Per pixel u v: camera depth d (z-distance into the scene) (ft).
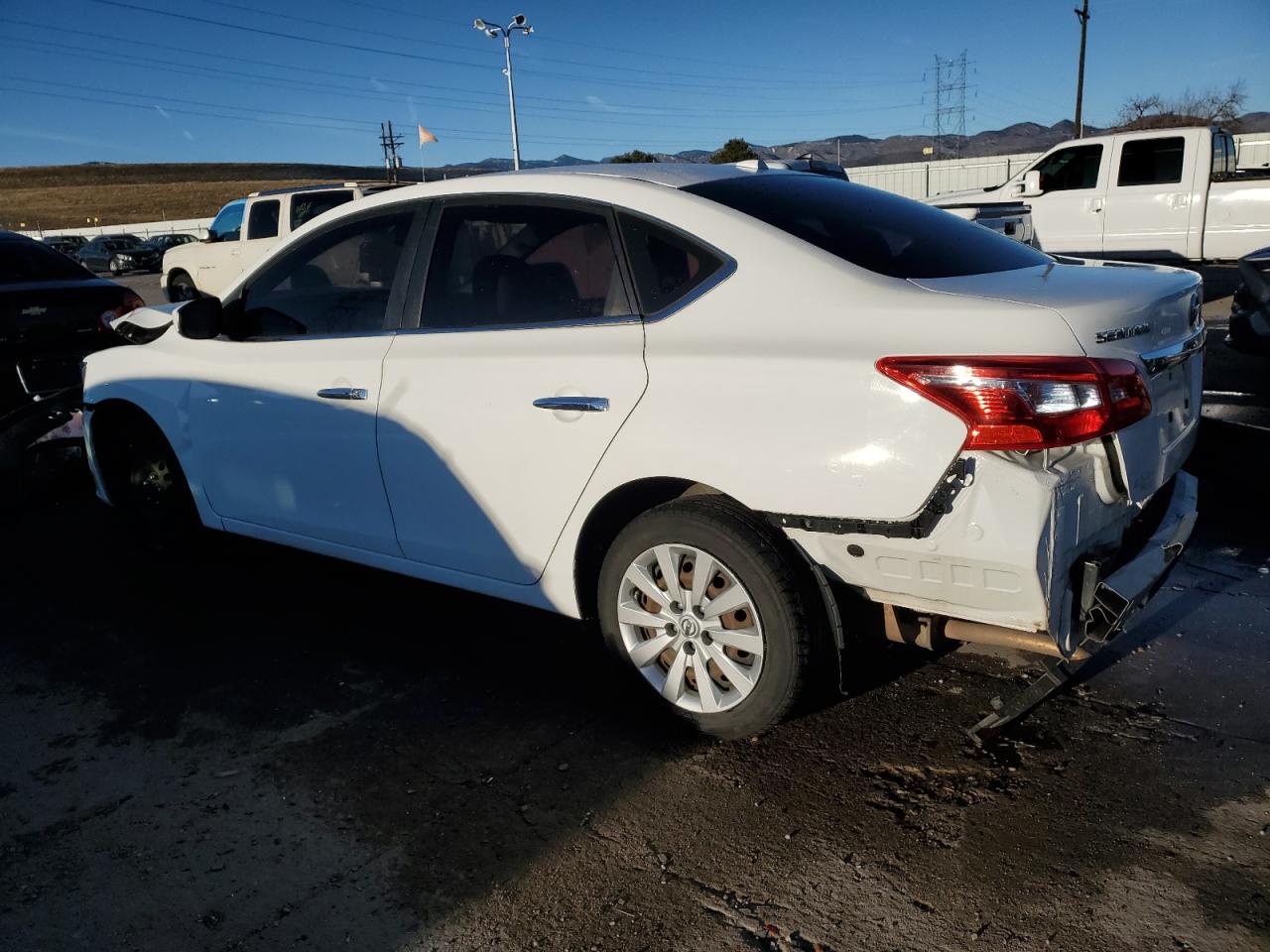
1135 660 10.66
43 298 21.12
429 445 10.69
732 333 8.79
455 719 10.33
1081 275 9.35
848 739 9.49
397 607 13.34
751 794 8.71
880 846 7.93
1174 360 8.75
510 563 10.45
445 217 11.05
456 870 7.95
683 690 9.61
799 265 8.78
